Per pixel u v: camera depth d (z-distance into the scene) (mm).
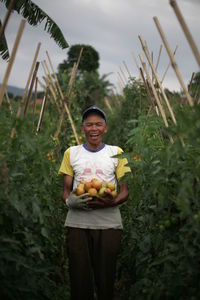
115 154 3656
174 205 3213
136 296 3246
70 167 3719
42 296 3303
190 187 2605
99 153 3645
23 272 3064
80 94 9914
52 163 4602
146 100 8844
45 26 5391
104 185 3486
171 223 3133
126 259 4215
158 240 3221
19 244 3150
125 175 3418
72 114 7902
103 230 3541
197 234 2768
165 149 2885
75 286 3598
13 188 2943
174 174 3021
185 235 2895
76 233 3559
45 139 3166
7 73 2953
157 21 2961
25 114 3832
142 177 3506
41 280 3346
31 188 3416
